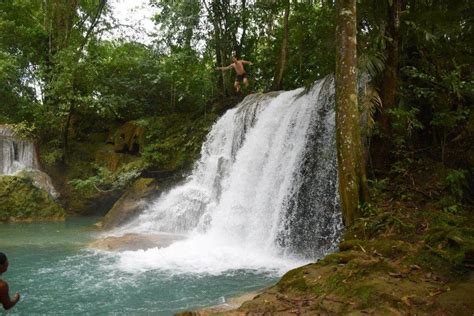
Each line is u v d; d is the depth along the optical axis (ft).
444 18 31.86
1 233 47.39
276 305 16.89
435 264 18.44
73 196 64.80
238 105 57.98
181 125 67.31
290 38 66.18
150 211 53.88
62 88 64.28
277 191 40.29
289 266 30.91
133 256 34.19
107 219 53.52
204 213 48.08
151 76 70.44
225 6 69.00
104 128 75.77
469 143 30.96
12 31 74.84
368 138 32.19
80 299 23.47
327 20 46.78
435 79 32.78
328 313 15.64
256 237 39.78
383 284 16.93
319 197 35.42
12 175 59.41
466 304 14.74
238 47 71.87
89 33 71.31
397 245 21.11
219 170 51.60
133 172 61.36
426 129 34.24
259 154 45.42
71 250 37.24
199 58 71.36
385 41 31.89
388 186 30.53
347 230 25.76
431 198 28.48
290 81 67.31
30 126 70.44
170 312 21.21
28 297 23.94
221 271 29.50
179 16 68.13
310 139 38.68
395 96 33.30
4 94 76.23
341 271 18.88
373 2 32.40
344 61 26.86
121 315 20.90
